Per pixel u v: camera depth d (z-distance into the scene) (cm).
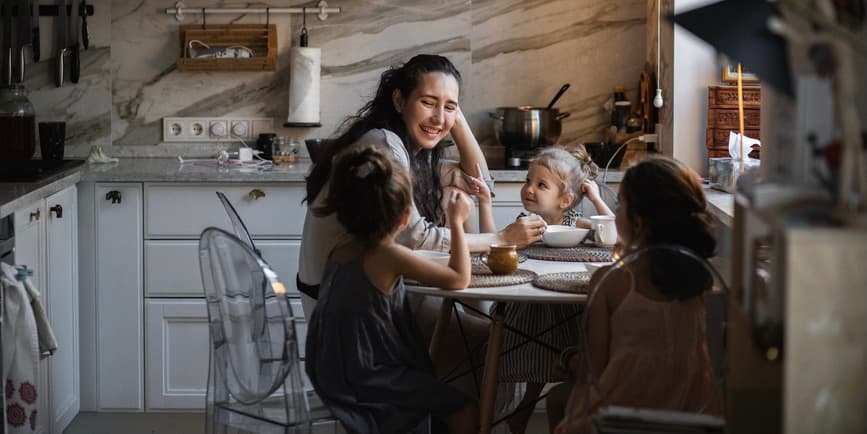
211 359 289
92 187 425
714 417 209
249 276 271
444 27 481
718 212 349
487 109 485
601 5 482
